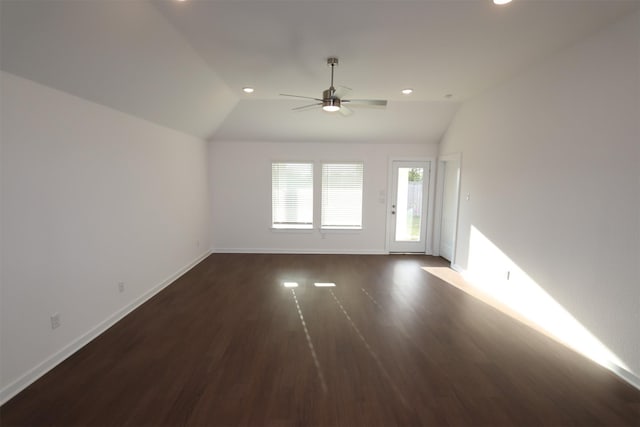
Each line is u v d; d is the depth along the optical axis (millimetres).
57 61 2211
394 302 3752
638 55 2205
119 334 2934
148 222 3818
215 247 6215
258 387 2207
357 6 2240
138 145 3586
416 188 6094
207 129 5340
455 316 3373
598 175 2525
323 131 5625
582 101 2670
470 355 2629
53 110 2389
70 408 1985
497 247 3920
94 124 2848
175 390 2164
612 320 2422
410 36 2680
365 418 1936
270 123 5434
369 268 5199
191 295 3941
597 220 2539
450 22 2443
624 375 2332
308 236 6191
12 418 1898
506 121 3750
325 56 3127
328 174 6043
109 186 3078
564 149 2867
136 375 2322
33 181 2236
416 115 5176
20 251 2146
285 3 2215
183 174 4836
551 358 2590
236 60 3264
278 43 2854
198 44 2893
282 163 6031
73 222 2617
